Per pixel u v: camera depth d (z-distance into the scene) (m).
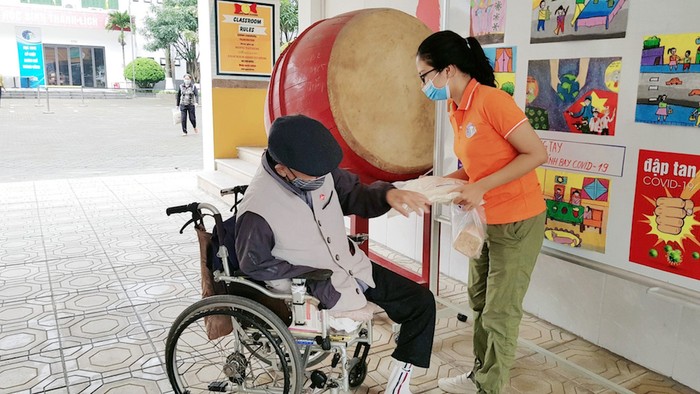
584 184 2.55
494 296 2.20
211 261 2.14
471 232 2.14
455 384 2.55
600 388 2.58
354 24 2.72
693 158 2.13
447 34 2.09
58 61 32.03
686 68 2.12
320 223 2.01
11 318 3.30
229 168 7.12
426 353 2.14
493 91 2.05
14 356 2.84
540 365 2.80
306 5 5.35
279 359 2.03
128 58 33.66
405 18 2.85
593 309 2.95
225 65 7.45
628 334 2.79
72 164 9.03
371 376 2.68
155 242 4.87
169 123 16.52
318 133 1.86
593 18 2.41
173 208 2.11
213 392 2.50
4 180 7.57
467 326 3.27
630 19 2.28
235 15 7.36
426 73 2.12
